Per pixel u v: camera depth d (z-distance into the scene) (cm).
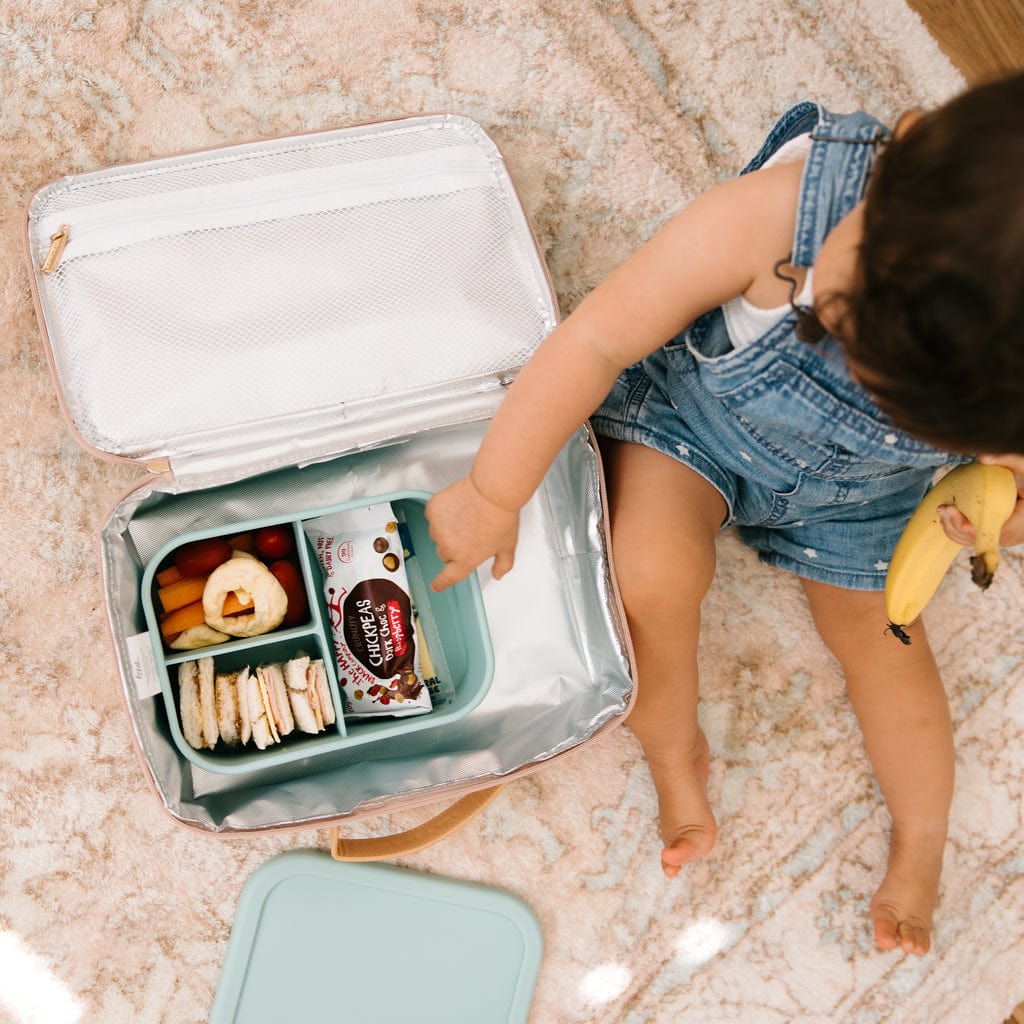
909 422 54
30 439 100
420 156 87
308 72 106
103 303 81
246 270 83
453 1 108
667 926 105
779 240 64
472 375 86
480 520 78
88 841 99
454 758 91
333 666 85
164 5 103
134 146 103
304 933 100
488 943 102
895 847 103
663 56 110
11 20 101
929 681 97
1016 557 111
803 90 111
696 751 99
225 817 85
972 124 47
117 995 98
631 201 109
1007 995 107
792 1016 105
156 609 86
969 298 46
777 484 84
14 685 99
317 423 84
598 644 91
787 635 109
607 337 70
